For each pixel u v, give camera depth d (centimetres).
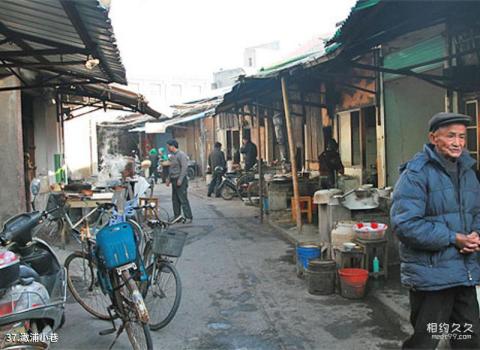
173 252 462
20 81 891
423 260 311
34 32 606
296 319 494
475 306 319
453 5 475
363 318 488
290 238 892
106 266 424
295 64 755
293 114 1405
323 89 1273
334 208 643
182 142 3152
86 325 498
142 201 974
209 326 485
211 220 1159
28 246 453
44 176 1155
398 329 457
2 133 862
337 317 493
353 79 1097
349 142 1155
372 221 646
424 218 310
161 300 477
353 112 1133
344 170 1180
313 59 685
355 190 652
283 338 450
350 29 493
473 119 707
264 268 700
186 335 464
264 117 1750
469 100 711
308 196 1065
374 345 425
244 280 641
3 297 351
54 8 473
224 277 659
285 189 1095
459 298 318
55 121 1279
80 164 1809
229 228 1046
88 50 567
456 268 305
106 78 870
